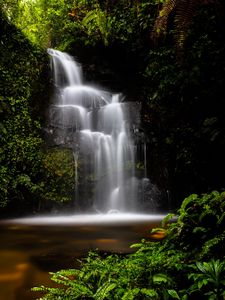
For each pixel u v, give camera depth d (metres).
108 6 10.05
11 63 7.40
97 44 10.96
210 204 2.56
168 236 2.73
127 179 8.35
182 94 6.02
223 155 5.21
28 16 10.82
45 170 7.47
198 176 5.81
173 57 6.62
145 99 8.83
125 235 4.59
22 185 7.04
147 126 8.59
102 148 8.45
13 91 7.20
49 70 9.11
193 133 5.69
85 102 9.78
